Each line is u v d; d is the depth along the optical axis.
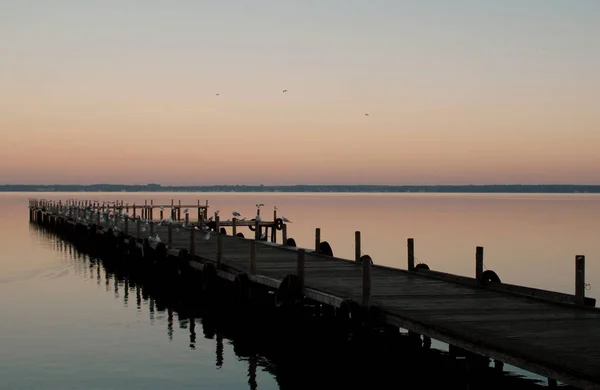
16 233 66.19
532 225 84.31
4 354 19.70
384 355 17.53
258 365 18.83
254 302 23.88
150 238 35.28
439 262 45.62
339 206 163.62
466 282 21.31
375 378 17.25
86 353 19.91
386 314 16.64
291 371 18.31
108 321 24.20
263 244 36.09
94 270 38.25
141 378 17.66
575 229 76.75
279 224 57.06
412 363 18.20
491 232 72.25
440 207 157.88
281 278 22.39
